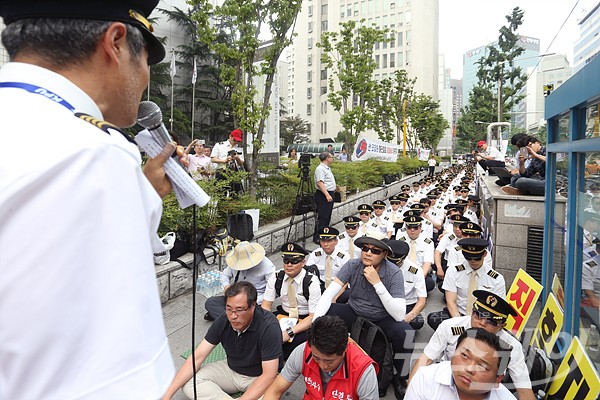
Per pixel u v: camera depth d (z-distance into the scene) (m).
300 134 52.16
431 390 2.17
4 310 0.46
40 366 0.46
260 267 4.60
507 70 18.69
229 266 4.54
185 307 4.83
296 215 8.70
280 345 2.89
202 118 31.23
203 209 5.72
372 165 16.48
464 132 36.88
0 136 0.52
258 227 7.44
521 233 5.22
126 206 0.53
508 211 5.27
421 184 13.88
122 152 0.56
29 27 0.61
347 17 53.75
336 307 3.76
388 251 3.44
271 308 4.50
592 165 2.40
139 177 0.59
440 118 39.88
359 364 2.42
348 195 12.89
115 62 0.65
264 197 8.79
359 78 17.78
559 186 3.33
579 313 2.54
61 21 0.61
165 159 0.89
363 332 3.31
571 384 2.15
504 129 18.17
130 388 0.48
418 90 50.88
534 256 5.15
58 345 0.46
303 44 56.03
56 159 0.49
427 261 5.44
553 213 3.54
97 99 0.65
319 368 2.46
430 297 5.61
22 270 0.46
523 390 2.39
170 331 4.25
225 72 8.45
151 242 0.59
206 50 28.70
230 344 2.97
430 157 28.08
